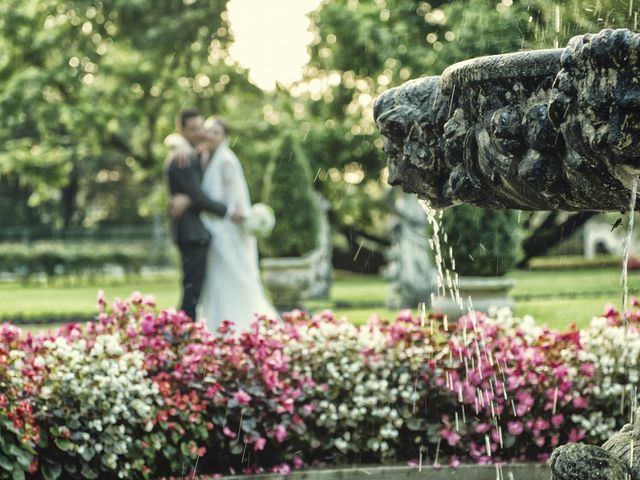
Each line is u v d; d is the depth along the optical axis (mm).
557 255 24234
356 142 22281
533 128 2768
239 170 8930
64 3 24078
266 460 5500
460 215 11086
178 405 5258
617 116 2529
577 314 11500
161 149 27859
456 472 5387
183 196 8719
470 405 5645
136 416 5184
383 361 5754
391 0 15289
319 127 22641
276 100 25281
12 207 48375
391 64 15086
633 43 2471
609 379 5664
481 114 2959
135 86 25781
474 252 11062
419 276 16234
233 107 27719
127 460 5195
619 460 3180
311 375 5688
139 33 25250
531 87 2793
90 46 24656
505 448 5598
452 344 5820
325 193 24078
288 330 5867
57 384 4992
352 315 14719
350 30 16906
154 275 38281
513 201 3104
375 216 28984
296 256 16125
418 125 3242
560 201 2918
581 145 2664
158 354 5543
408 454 5664
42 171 25688
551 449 5629
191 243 8703
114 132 28188
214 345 5660
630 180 2664
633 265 23188
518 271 20625
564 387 5621
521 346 5895
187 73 26469
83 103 25125
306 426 5566
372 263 33469
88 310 18281
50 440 4949
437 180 3295
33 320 15852
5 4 23797
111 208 53031
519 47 10469
